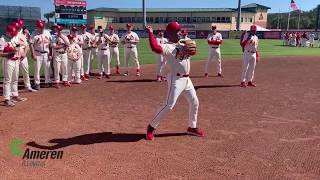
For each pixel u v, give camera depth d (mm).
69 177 4895
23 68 10438
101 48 13633
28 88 10773
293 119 7898
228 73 15594
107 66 13844
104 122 7488
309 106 9172
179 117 7977
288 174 5074
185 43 6109
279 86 12219
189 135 6727
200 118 7914
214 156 5711
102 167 5230
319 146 6199
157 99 9836
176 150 5949
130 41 14195
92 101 9523
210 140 6461
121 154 5730
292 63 19750
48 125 7188
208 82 12977
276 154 5820
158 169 5195
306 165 5391
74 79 12617
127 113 8273
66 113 8180
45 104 9086
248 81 12188
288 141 6449
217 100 9805
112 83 12578
